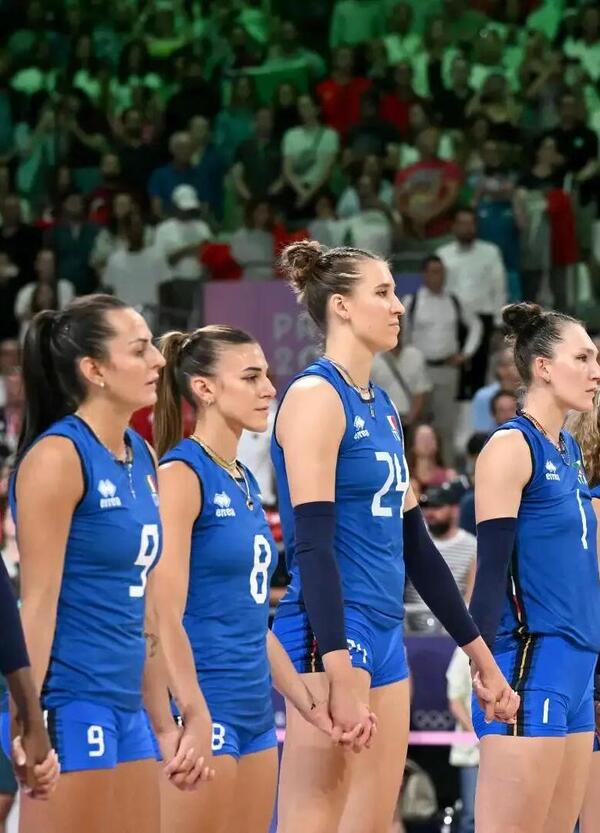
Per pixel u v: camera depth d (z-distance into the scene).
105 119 44.84
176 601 11.48
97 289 37.78
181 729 11.27
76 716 10.33
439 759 21.36
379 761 12.48
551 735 12.83
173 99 44.12
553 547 13.12
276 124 41.41
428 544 13.11
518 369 13.72
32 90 47.62
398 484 12.53
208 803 11.69
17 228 38.28
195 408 12.30
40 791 9.87
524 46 45.69
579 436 14.45
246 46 46.66
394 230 37.28
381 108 41.50
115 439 10.81
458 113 41.78
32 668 10.04
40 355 10.80
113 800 10.62
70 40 48.94
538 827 12.89
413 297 33.06
